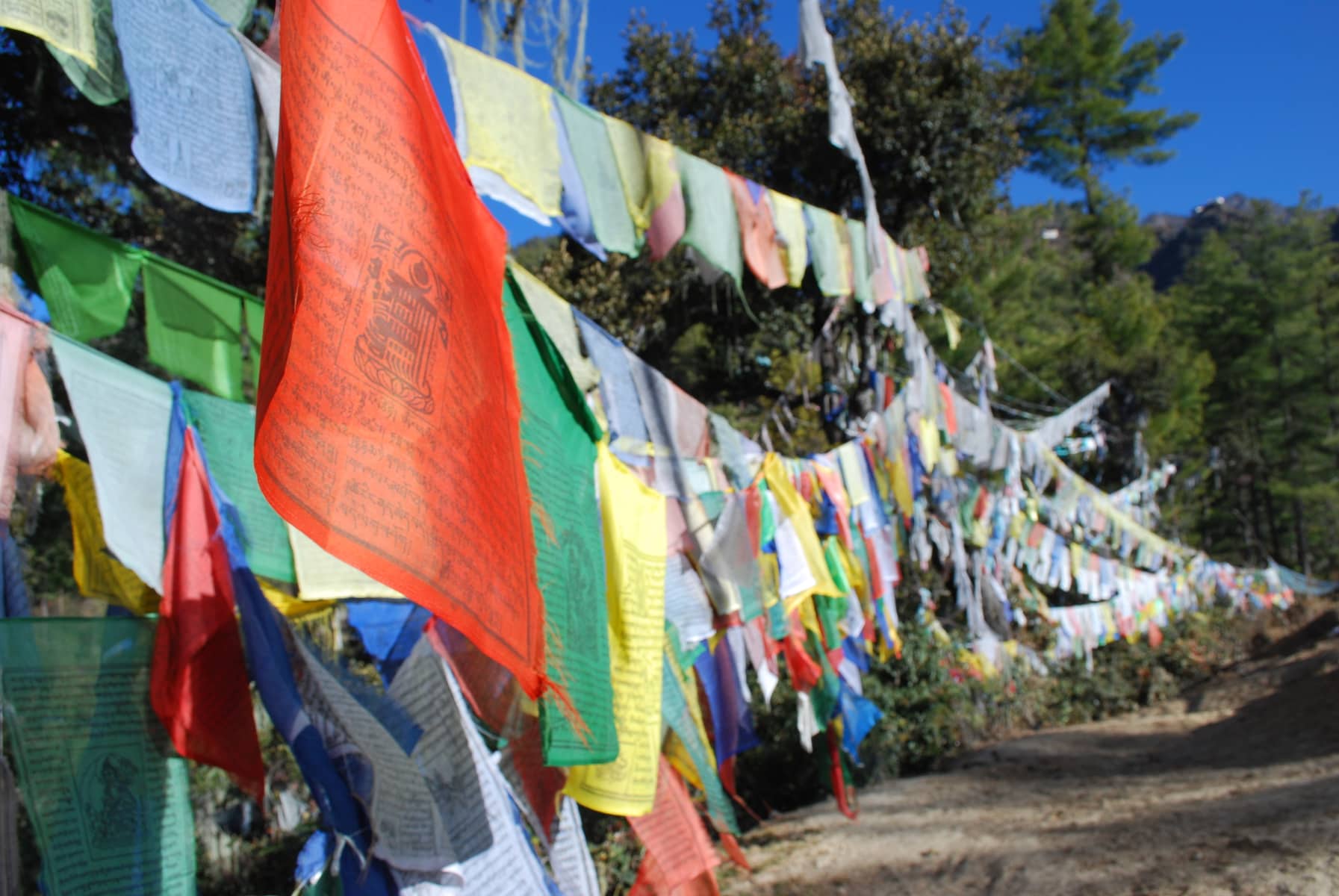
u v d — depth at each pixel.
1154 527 19.61
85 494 2.70
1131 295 28.45
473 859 2.79
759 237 5.30
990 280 22.69
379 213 2.03
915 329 7.53
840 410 9.98
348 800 2.49
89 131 5.81
